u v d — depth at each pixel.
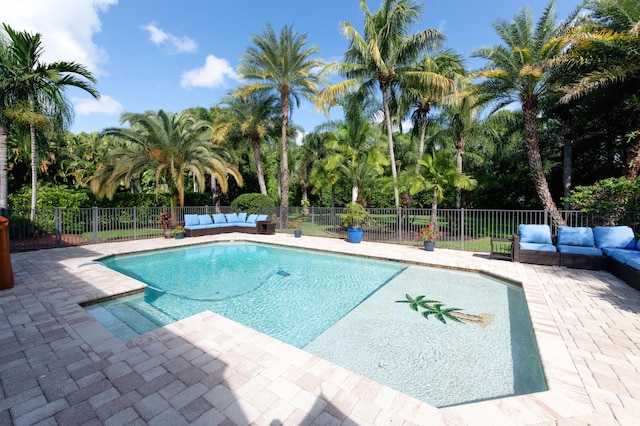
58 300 4.72
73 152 21.75
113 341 3.37
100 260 8.23
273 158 26.69
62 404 2.33
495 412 2.32
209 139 16.16
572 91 8.51
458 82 13.23
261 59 15.46
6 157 10.20
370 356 3.50
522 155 17.20
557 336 3.58
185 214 14.09
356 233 11.26
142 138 14.27
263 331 4.23
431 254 9.07
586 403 2.42
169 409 2.28
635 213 8.20
